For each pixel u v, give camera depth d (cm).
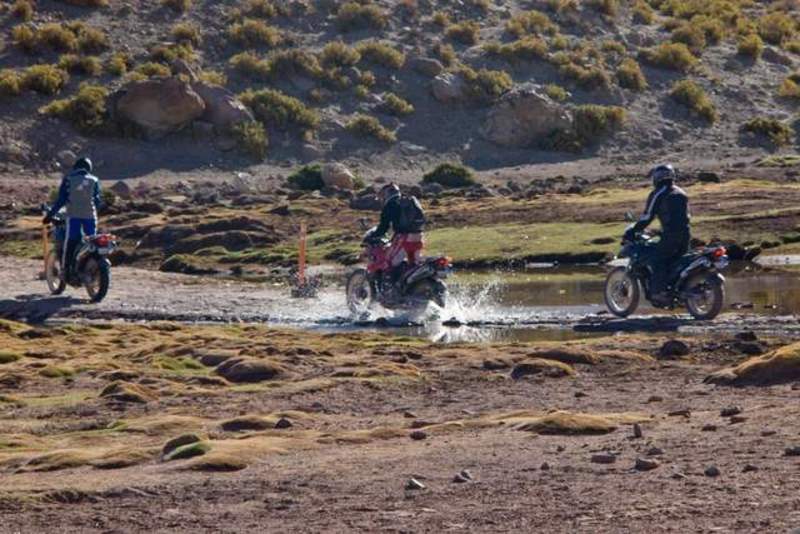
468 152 13400
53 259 6034
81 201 5916
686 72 15788
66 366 3762
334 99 13988
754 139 14275
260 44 14888
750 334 3959
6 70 13412
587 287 6050
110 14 14962
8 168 12012
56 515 1958
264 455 2356
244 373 3469
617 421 2536
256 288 6406
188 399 3155
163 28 14900
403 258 5191
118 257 8144
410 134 13575
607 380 3241
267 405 3033
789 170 11300
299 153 12875
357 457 2314
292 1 15800
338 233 8462
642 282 4822
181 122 12662
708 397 2866
